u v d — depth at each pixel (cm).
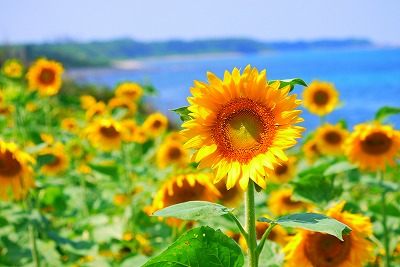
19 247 134
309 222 60
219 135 67
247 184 63
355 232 90
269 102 67
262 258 92
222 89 67
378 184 132
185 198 119
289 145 64
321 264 90
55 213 176
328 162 139
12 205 144
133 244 149
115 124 189
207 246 63
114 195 192
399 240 134
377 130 132
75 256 134
